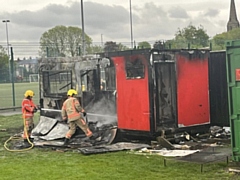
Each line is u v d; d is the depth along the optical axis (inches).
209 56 492.4
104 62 486.3
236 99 305.7
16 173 336.8
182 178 299.9
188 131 470.6
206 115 487.8
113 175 317.4
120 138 478.9
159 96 446.3
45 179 313.3
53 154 416.8
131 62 457.4
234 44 302.0
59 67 537.3
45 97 559.5
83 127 466.6
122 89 469.1
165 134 447.8
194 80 475.2
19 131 601.0
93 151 406.6
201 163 323.9
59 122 533.6
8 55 934.4
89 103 503.8
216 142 446.3
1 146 479.2
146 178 304.0
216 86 496.4
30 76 1033.5
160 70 447.8
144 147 429.1
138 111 454.9
